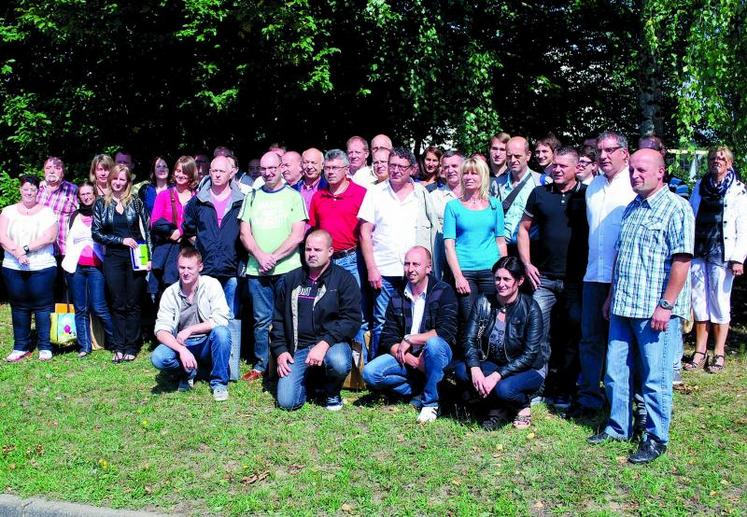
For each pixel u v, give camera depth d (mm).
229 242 6789
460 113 10188
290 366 5980
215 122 9945
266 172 6715
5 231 7523
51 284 7637
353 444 5156
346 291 5992
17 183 10070
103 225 7355
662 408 4879
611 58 11719
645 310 4863
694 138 9695
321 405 6074
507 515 4160
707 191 7051
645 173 4852
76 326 7711
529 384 5402
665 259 4836
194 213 6906
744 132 8508
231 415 5852
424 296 5977
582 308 5719
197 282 6363
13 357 7539
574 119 12180
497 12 10633
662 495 4383
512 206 6668
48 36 9648
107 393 6457
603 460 4879
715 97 8477
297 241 6676
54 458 5043
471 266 6223
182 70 9570
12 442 5293
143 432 5508
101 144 10203
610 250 5445
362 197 6613
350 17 9430
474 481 4582
